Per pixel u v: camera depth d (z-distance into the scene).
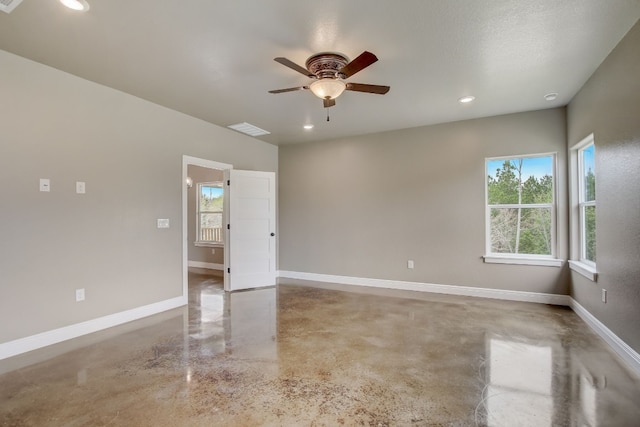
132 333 3.30
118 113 3.62
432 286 4.99
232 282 5.14
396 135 5.26
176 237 4.30
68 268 3.17
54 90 3.08
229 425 1.85
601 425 1.85
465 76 3.25
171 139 4.24
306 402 2.07
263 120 4.73
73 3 2.10
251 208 5.37
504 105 4.11
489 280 4.62
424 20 2.33
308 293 4.98
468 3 2.15
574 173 4.02
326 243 5.89
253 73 3.19
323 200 5.92
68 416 1.94
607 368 2.51
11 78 2.79
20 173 2.85
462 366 2.55
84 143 3.31
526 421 1.88
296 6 2.16
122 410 1.99
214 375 2.42
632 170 2.50
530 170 4.45
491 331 3.30
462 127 4.77
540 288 4.32
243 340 3.10
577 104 3.70
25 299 2.87
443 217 4.91
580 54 2.83
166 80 3.35
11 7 2.10
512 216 4.57
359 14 2.26
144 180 3.90
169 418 1.91
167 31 2.46
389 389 2.22
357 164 5.60
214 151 4.93
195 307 4.25
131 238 3.75
